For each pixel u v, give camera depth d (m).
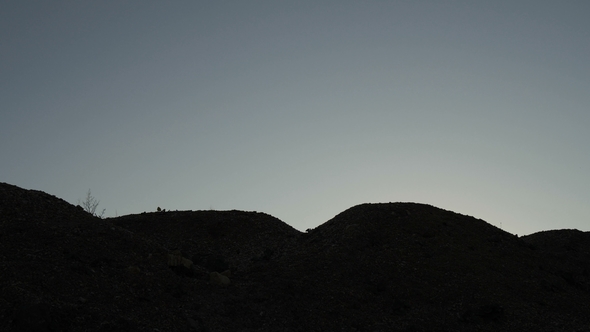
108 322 17.30
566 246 32.91
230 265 29.81
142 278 21.31
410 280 25.42
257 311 21.67
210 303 21.61
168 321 19.06
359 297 23.95
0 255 19.30
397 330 21.67
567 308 24.72
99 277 20.11
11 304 16.31
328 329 21.31
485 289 24.84
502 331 21.88
